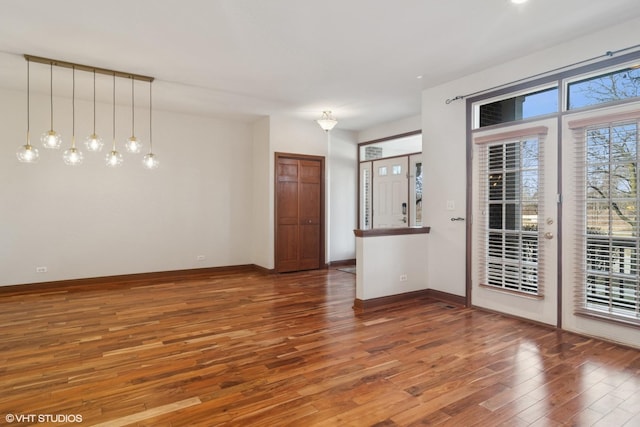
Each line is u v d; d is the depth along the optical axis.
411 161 6.53
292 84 4.71
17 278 5.15
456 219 4.48
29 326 3.68
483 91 4.17
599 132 3.26
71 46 3.62
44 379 2.57
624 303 3.14
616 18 3.04
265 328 3.62
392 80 4.54
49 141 3.79
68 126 5.43
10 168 5.09
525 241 3.81
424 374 2.63
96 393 2.38
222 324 3.75
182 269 6.35
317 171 7.00
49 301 4.63
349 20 3.11
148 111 6.02
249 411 2.17
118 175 5.80
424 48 3.63
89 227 5.61
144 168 6.00
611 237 3.19
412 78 4.45
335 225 7.33
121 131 5.81
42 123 5.27
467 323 3.76
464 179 4.38
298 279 6.06
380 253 4.40
